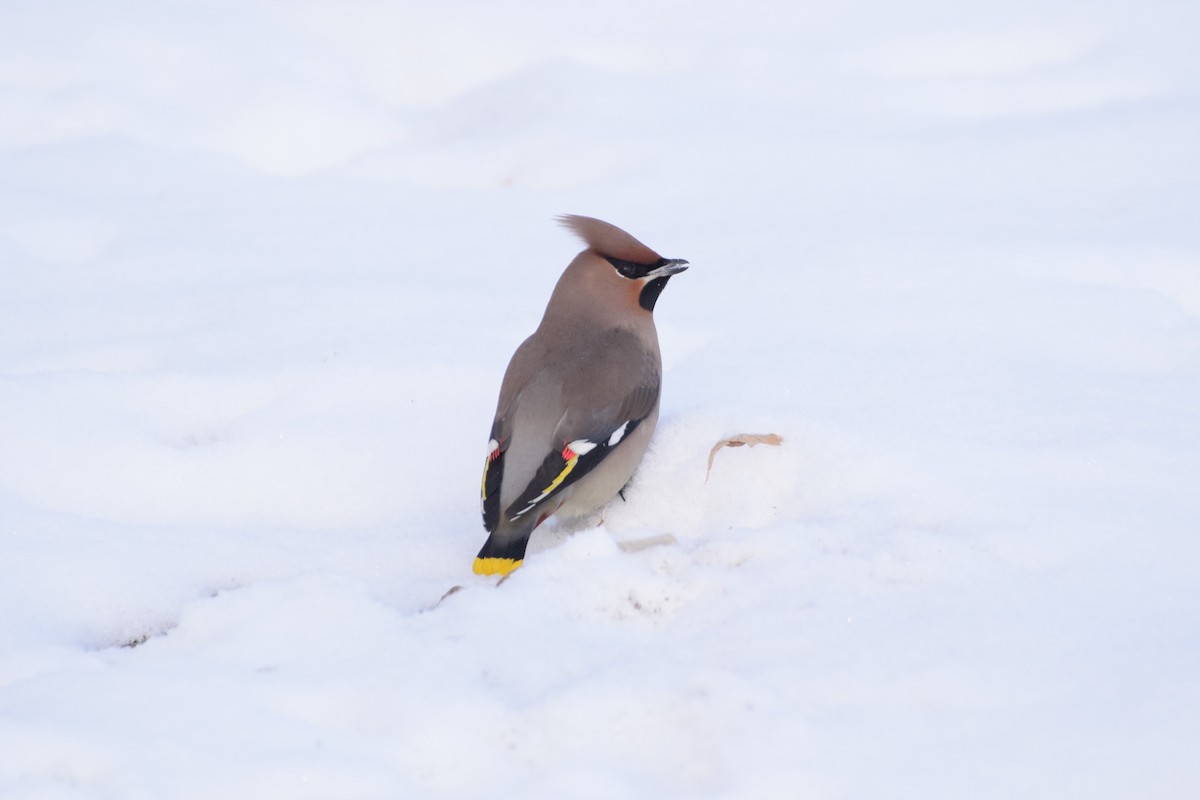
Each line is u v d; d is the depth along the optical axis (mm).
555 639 7484
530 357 9742
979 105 19016
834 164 16938
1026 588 7633
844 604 7555
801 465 9461
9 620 8391
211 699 6848
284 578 8805
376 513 9984
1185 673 6754
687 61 21156
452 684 6977
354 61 21594
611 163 17484
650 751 6562
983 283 12836
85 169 17516
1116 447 9305
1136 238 13875
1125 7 21625
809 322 12250
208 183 17297
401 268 14297
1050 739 6371
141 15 21922
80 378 11250
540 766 6527
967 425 9781
